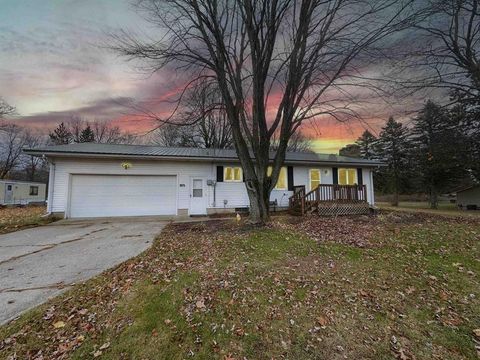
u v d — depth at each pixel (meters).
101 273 4.41
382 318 3.02
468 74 9.55
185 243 6.43
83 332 2.74
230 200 13.88
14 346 2.53
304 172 15.20
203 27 8.03
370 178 16.44
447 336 2.72
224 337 2.67
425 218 10.73
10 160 34.78
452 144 14.05
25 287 3.84
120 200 12.53
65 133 33.75
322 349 2.51
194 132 23.36
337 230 7.82
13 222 10.26
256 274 4.20
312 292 3.60
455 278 4.12
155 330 2.77
